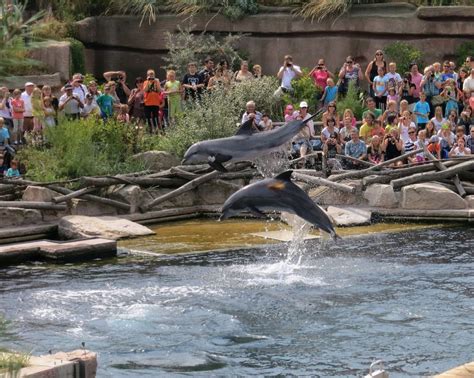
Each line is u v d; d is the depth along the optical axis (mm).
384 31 60656
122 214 44438
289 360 25078
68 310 29531
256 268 35156
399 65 59500
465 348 25703
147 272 34688
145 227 42156
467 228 42469
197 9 62906
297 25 61844
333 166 47219
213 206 46625
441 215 43875
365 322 28172
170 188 46688
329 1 61094
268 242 40000
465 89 52656
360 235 41031
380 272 34094
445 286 31906
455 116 50594
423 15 60062
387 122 50031
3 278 33938
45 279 33688
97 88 52688
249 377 23844
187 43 60781
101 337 26984
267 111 53812
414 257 36469
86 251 37250
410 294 31016
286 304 30141
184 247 39188
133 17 63750
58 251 36719
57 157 45594
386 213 44406
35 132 46938
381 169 46156
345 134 48688
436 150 47875
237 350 25953
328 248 38469
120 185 45250
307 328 27734
